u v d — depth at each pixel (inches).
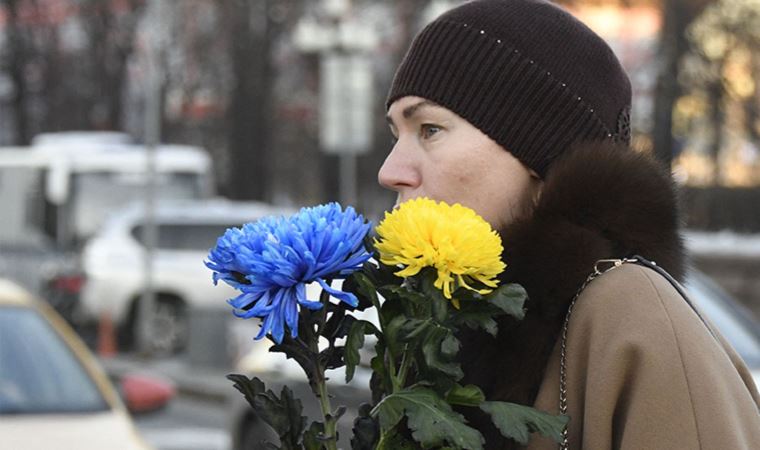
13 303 343.3
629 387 101.8
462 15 115.3
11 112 2559.1
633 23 1401.3
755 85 1368.1
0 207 1432.1
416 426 97.2
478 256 98.3
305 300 96.8
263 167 2092.8
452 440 96.7
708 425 99.1
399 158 117.3
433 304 99.0
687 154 1357.0
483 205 114.5
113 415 309.7
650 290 104.3
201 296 1124.5
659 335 101.7
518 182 115.0
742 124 1375.5
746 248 932.0
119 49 2250.2
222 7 2079.2
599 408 101.7
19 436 288.0
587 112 115.0
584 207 109.2
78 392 315.6
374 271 102.2
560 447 104.0
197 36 2110.0
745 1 1349.7
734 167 1384.1
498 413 99.7
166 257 1130.0
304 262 96.5
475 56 114.0
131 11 2229.3
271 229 100.0
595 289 106.0
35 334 331.3
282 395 101.3
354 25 891.4
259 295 98.3
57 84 2374.5
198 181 1357.0
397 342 100.2
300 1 2048.5
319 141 2094.0
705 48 1354.6
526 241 107.0
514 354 106.7
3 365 316.8
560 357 106.0
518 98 113.8
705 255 906.1
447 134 115.1
